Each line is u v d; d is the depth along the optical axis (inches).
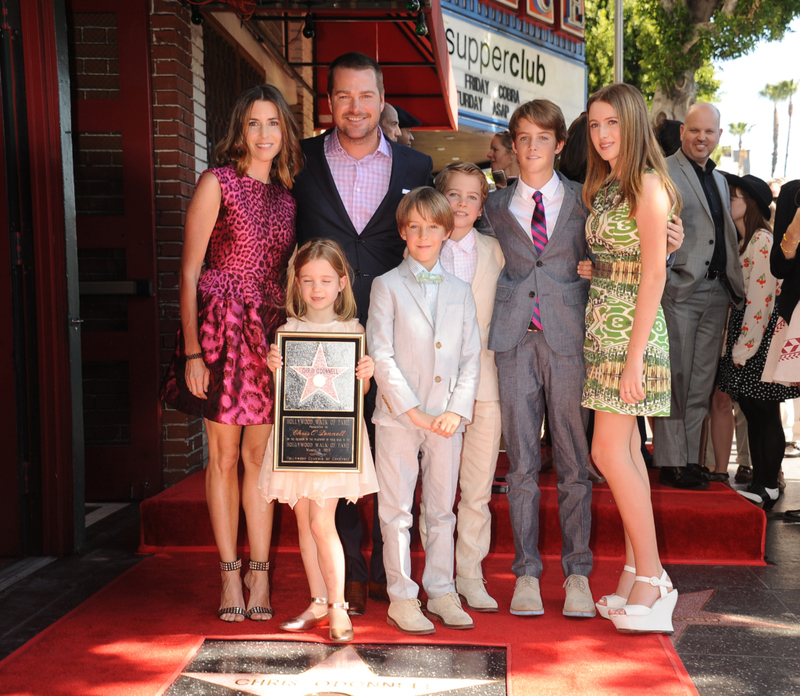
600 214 108.8
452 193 117.0
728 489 155.0
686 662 98.3
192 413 117.5
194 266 110.8
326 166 120.3
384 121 176.1
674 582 128.0
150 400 177.8
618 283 108.7
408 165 122.5
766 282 165.0
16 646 103.2
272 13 247.1
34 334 139.8
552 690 89.7
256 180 113.3
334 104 116.4
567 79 382.6
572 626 109.4
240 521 145.0
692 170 158.1
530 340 115.0
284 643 103.5
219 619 111.5
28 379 140.1
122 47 173.3
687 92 715.4
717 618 112.7
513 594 121.0
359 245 119.7
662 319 111.3
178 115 176.4
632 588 108.9
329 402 105.0
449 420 106.4
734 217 173.2
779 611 115.3
